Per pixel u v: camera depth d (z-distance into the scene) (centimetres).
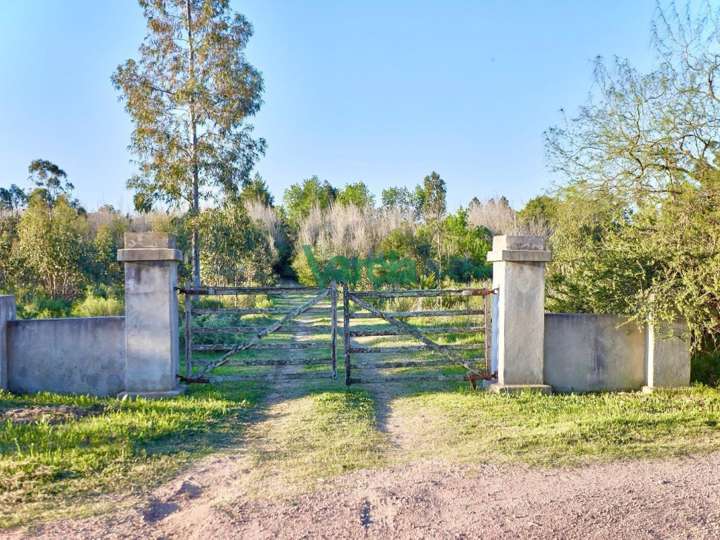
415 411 744
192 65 2302
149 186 2311
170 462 526
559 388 873
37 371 838
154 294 819
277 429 656
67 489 457
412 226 3759
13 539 372
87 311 1878
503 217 4606
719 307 798
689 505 416
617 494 436
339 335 1574
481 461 518
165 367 816
